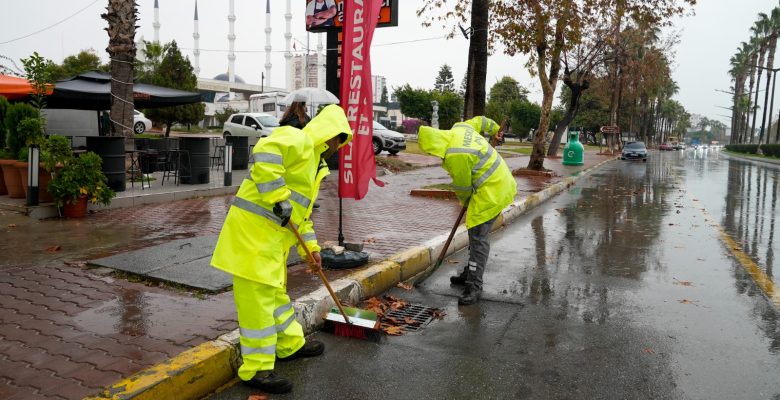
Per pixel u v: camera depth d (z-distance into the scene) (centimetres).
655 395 337
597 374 365
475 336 433
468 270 526
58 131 1731
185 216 858
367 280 525
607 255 721
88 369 327
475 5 1324
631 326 455
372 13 594
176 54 2931
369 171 622
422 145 523
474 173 512
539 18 1631
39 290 477
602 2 1750
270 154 318
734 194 1508
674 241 818
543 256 714
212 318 414
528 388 346
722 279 603
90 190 811
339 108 375
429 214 953
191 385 326
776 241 821
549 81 1889
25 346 360
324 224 845
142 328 393
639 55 4372
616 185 1766
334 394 336
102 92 1290
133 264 548
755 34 7312
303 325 426
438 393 339
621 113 7612
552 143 3441
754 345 414
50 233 705
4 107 963
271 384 335
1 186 918
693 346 412
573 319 472
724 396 335
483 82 1346
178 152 1181
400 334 437
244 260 327
